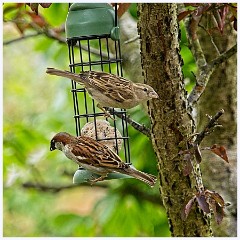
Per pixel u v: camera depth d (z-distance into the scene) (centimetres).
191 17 1011
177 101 999
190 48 1091
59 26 1381
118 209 1415
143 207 1427
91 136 1106
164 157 1014
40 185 1562
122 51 1356
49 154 1538
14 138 1466
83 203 1866
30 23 1303
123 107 1059
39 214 1712
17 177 1534
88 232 1427
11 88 2038
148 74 1002
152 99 1003
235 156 1255
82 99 1497
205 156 1257
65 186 1552
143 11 988
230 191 1245
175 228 1037
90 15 1080
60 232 1428
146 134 1052
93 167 1008
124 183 1421
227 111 1258
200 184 1019
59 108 1548
